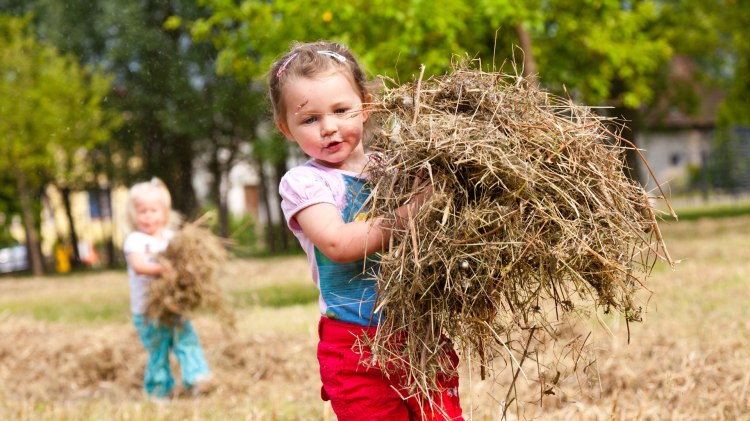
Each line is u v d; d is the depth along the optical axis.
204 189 25.23
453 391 2.90
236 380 5.85
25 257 28.47
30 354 7.05
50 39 20.50
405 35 9.99
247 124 20.45
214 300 5.90
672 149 42.28
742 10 20.20
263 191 24.66
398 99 2.83
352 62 2.92
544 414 4.44
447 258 2.56
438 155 2.56
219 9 11.38
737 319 6.65
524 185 2.54
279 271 15.01
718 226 18.52
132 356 6.77
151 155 21.61
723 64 23.50
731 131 36.47
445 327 2.69
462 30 11.00
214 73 17.53
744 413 4.26
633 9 14.09
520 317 2.74
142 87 18.91
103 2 18.73
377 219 2.65
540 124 2.75
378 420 2.80
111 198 29.89
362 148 3.00
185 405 5.28
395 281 2.62
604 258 2.71
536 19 10.78
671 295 8.14
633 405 4.49
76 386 6.20
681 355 5.41
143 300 5.77
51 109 20.28
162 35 17.09
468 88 2.78
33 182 23.38
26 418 4.96
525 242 2.57
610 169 2.85
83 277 20.34
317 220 2.76
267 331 7.57
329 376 2.87
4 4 22.06
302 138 2.84
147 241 5.85
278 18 11.45
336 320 2.84
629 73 12.83
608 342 5.80
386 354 2.73
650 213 2.89
